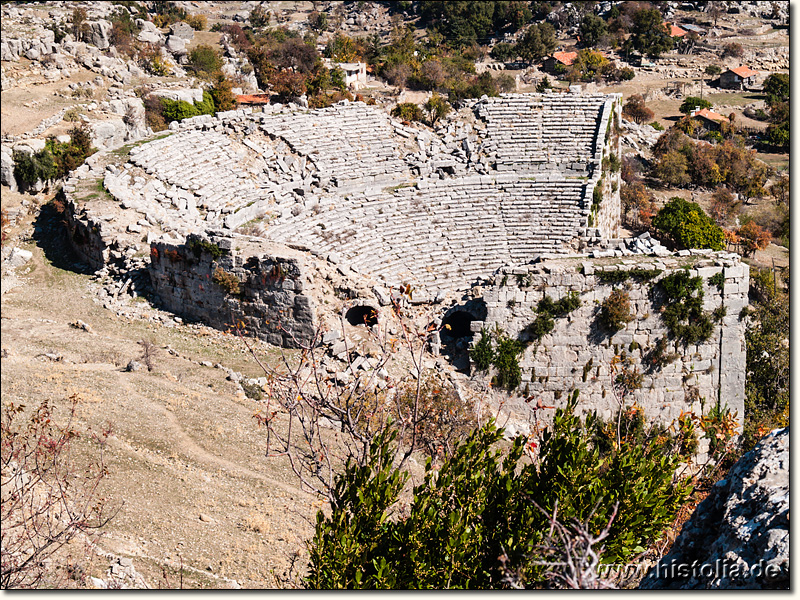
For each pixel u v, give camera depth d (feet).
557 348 194.90
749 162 410.52
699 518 63.93
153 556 104.83
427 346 198.90
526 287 193.67
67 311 191.52
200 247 187.73
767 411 203.72
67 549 98.22
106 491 117.29
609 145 303.27
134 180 227.20
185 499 120.37
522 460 159.12
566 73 574.15
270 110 280.92
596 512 76.54
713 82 576.20
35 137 254.27
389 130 292.61
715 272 193.98
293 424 146.41
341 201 254.06
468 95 382.63
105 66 321.52
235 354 179.11
